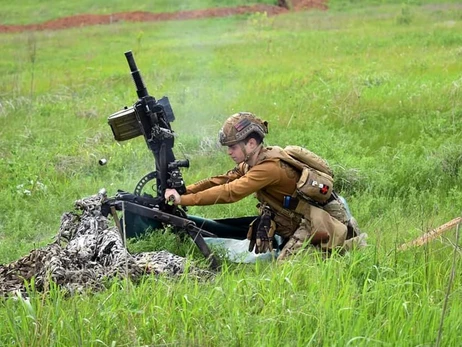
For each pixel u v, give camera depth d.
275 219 6.09
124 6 44.75
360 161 9.11
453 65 17.44
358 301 4.92
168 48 26.56
